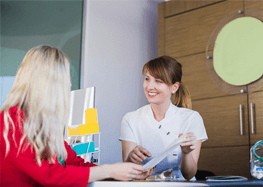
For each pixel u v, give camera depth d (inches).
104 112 125.2
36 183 40.9
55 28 120.1
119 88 132.1
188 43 132.3
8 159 39.3
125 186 37.5
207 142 122.5
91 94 79.5
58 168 40.5
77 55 121.6
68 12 122.7
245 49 116.7
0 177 38.9
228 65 120.0
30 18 117.2
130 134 74.5
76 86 119.2
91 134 74.6
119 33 135.2
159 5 144.8
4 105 42.1
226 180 40.8
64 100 44.2
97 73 124.9
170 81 69.6
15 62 112.9
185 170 58.1
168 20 140.4
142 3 147.1
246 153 111.8
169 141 71.4
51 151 41.4
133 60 139.7
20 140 39.3
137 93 139.5
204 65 126.4
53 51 44.8
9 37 113.4
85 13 125.3
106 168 42.7
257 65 113.0
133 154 55.1
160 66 69.3
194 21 131.6
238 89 116.4
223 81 120.5
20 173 39.7
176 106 77.7
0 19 113.1
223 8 123.8
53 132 42.2
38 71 42.5
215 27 125.0
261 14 113.7
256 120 111.0
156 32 152.4
